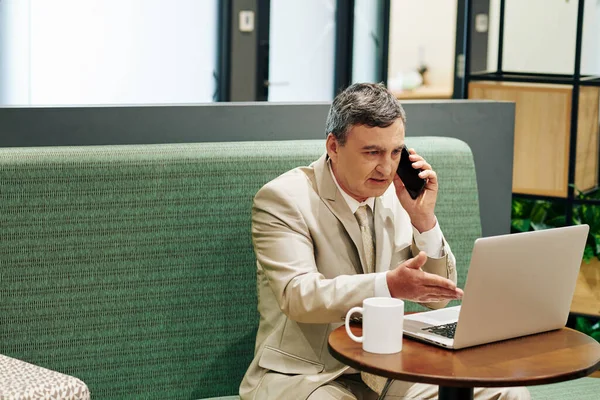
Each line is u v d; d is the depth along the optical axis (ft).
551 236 6.64
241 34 19.48
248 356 8.95
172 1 18.40
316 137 10.16
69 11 16.89
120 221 8.36
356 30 21.06
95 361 8.34
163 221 8.52
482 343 6.61
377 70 20.83
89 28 17.22
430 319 7.16
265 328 7.94
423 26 22.76
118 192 8.34
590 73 12.66
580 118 12.55
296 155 9.03
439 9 22.74
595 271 12.31
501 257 6.35
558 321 7.07
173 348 8.63
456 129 10.94
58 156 8.19
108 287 8.34
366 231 7.82
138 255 8.45
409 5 22.59
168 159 8.55
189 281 8.65
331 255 7.71
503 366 6.16
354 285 6.97
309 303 7.07
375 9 20.63
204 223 8.68
